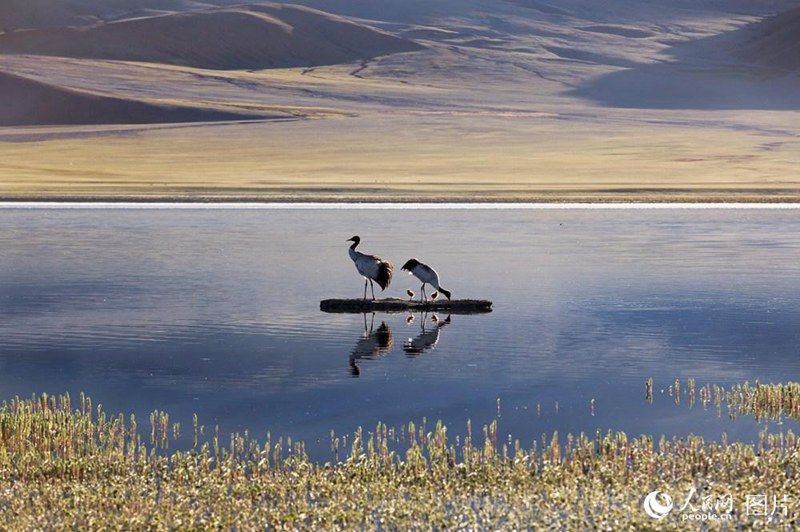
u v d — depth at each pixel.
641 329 88.19
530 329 88.31
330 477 50.53
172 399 67.19
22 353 79.31
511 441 58.19
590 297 102.75
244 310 96.06
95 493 47.81
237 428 60.94
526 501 46.25
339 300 96.69
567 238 148.38
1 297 101.88
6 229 156.50
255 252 133.38
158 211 184.00
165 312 95.06
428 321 92.00
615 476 50.06
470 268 121.00
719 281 112.06
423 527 44.09
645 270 119.81
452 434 59.59
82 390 69.25
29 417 59.81
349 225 163.62
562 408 64.94
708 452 53.91
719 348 81.25
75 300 100.56
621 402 66.12
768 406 64.75
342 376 72.75
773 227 163.75
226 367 75.19
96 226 161.25
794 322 90.75
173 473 50.91
